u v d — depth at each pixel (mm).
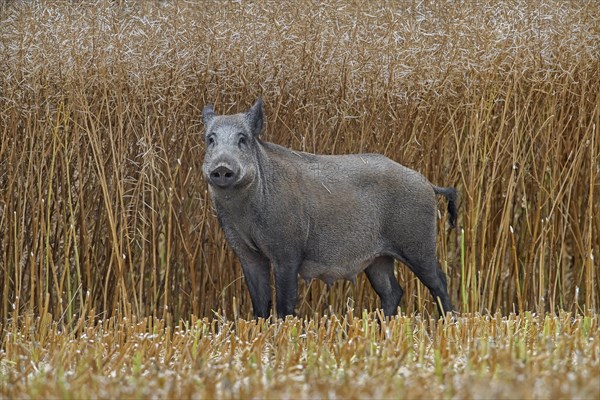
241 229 29938
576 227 35438
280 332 26219
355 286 35438
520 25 34250
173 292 35062
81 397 19297
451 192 32938
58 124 32906
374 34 34344
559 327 26875
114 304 32875
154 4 35969
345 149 34719
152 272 33844
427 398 18875
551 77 34844
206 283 34906
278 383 20125
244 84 34000
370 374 21359
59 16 34000
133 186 34250
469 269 33906
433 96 34438
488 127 34500
